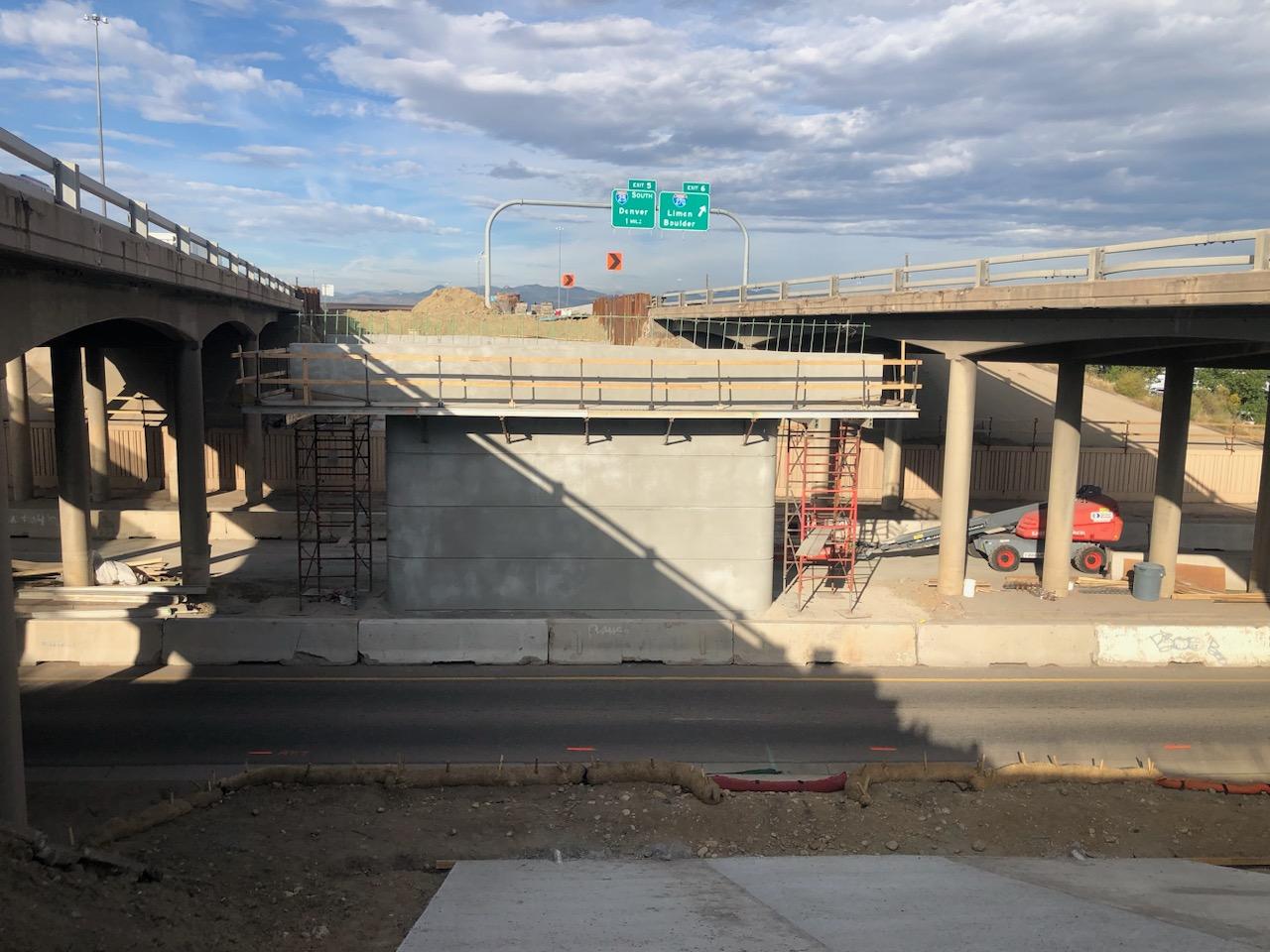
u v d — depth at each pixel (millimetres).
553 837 11305
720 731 15570
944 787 13203
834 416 20344
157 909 7934
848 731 15641
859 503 38250
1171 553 24484
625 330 46906
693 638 19219
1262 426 47062
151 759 14086
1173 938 6316
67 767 13734
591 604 20703
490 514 20375
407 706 16453
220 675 17984
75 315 14336
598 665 18984
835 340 28469
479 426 20172
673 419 20344
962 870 9430
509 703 16688
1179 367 23797
